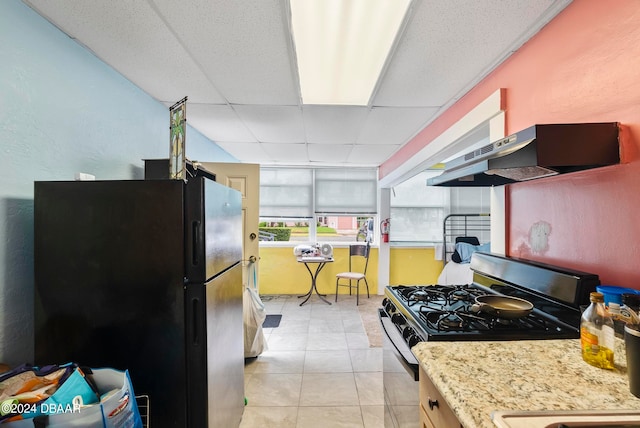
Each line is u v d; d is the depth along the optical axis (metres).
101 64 1.66
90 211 1.19
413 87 1.95
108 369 1.04
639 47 0.95
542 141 0.99
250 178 2.91
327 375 2.36
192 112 2.46
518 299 1.35
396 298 1.58
